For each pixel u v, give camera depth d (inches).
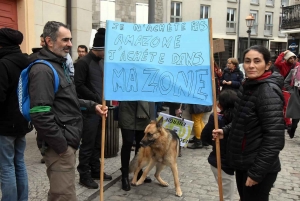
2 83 103.5
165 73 112.7
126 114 151.6
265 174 83.5
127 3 737.6
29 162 183.5
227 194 120.6
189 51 110.3
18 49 113.3
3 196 110.4
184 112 234.4
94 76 152.8
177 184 150.4
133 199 144.9
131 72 116.1
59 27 94.0
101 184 112.1
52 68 91.0
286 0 1210.0
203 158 211.2
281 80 88.6
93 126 148.8
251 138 87.4
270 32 1203.9
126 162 155.6
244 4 1127.0
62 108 94.2
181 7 1036.5
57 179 94.0
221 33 1100.5
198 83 107.6
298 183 167.0
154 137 144.3
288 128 288.0
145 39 117.2
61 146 90.0
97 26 707.4
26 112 94.6
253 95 86.6
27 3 272.7
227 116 116.3
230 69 277.7
